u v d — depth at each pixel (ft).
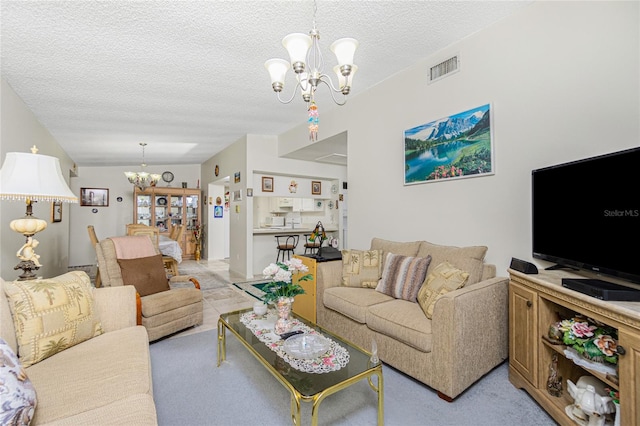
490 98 7.84
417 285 7.73
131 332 5.95
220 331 7.45
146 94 10.94
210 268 21.36
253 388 6.42
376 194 11.26
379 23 7.50
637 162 4.53
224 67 9.19
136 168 25.48
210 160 24.67
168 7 6.51
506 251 7.57
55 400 3.82
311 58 8.92
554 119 6.68
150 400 4.04
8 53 8.00
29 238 7.00
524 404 5.82
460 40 8.48
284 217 23.43
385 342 7.09
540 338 5.64
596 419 4.50
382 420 5.10
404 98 10.13
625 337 3.88
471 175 8.21
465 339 5.96
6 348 3.55
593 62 6.09
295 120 15.07
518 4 7.11
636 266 4.48
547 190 6.35
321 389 4.46
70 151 18.58
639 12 5.52
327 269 9.36
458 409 5.69
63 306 5.21
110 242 9.94
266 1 6.46
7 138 9.45
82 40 7.57
